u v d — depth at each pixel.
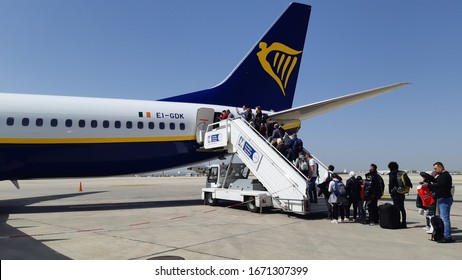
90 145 17.02
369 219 12.73
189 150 19.73
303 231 11.16
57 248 8.79
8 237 10.16
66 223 12.82
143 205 19.45
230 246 8.96
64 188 40.22
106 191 33.41
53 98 17.05
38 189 38.00
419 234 10.78
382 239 9.96
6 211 16.88
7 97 16.12
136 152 18.14
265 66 22.16
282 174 14.60
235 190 16.83
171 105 19.69
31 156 16.02
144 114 18.52
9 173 16.19
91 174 17.84
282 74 22.59
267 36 22.09
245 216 14.56
